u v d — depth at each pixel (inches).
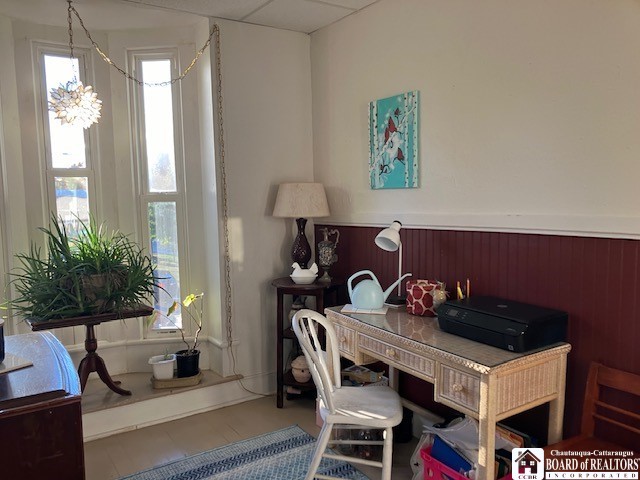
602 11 72.1
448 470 77.1
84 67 123.0
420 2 99.4
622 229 70.8
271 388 132.0
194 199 129.0
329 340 96.7
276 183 129.3
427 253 102.2
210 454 101.1
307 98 132.3
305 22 122.1
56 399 54.1
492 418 67.7
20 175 115.9
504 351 72.9
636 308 70.7
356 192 119.6
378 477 92.8
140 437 108.7
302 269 121.1
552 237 80.1
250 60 123.3
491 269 89.8
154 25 122.8
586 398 74.0
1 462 51.4
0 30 111.1
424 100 100.2
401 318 92.4
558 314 75.4
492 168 88.5
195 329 131.9
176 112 127.8
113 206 127.4
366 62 113.6
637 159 69.4
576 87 75.7
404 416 105.5
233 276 124.6
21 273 115.3
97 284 105.2
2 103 111.7
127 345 129.6
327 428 81.5
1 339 65.6
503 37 85.2
